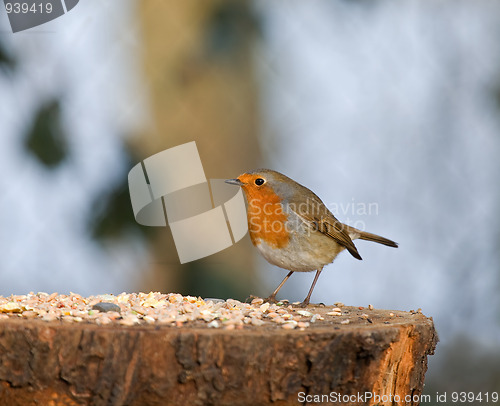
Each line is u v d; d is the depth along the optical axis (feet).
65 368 21.63
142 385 21.74
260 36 43.11
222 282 41.78
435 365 43.55
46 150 37.32
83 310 25.18
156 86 42.22
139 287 40.60
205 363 21.79
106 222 38.65
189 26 42.47
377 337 23.13
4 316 23.77
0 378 21.70
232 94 43.16
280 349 22.27
